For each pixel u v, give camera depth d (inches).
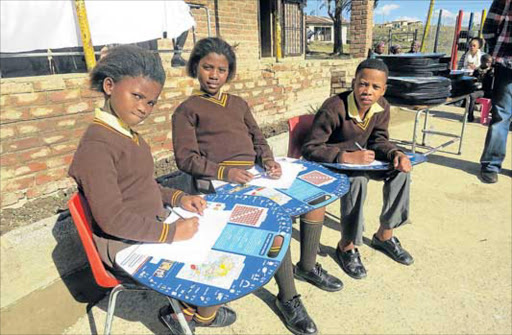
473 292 82.4
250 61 304.5
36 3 132.2
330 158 84.3
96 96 111.1
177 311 53.3
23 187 99.7
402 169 79.7
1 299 75.4
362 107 85.9
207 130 81.3
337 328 72.7
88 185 47.6
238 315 76.1
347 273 89.0
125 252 49.5
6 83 93.0
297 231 109.2
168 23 180.2
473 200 129.0
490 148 140.6
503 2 129.8
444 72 157.8
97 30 153.7
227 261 46.3
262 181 74.3
